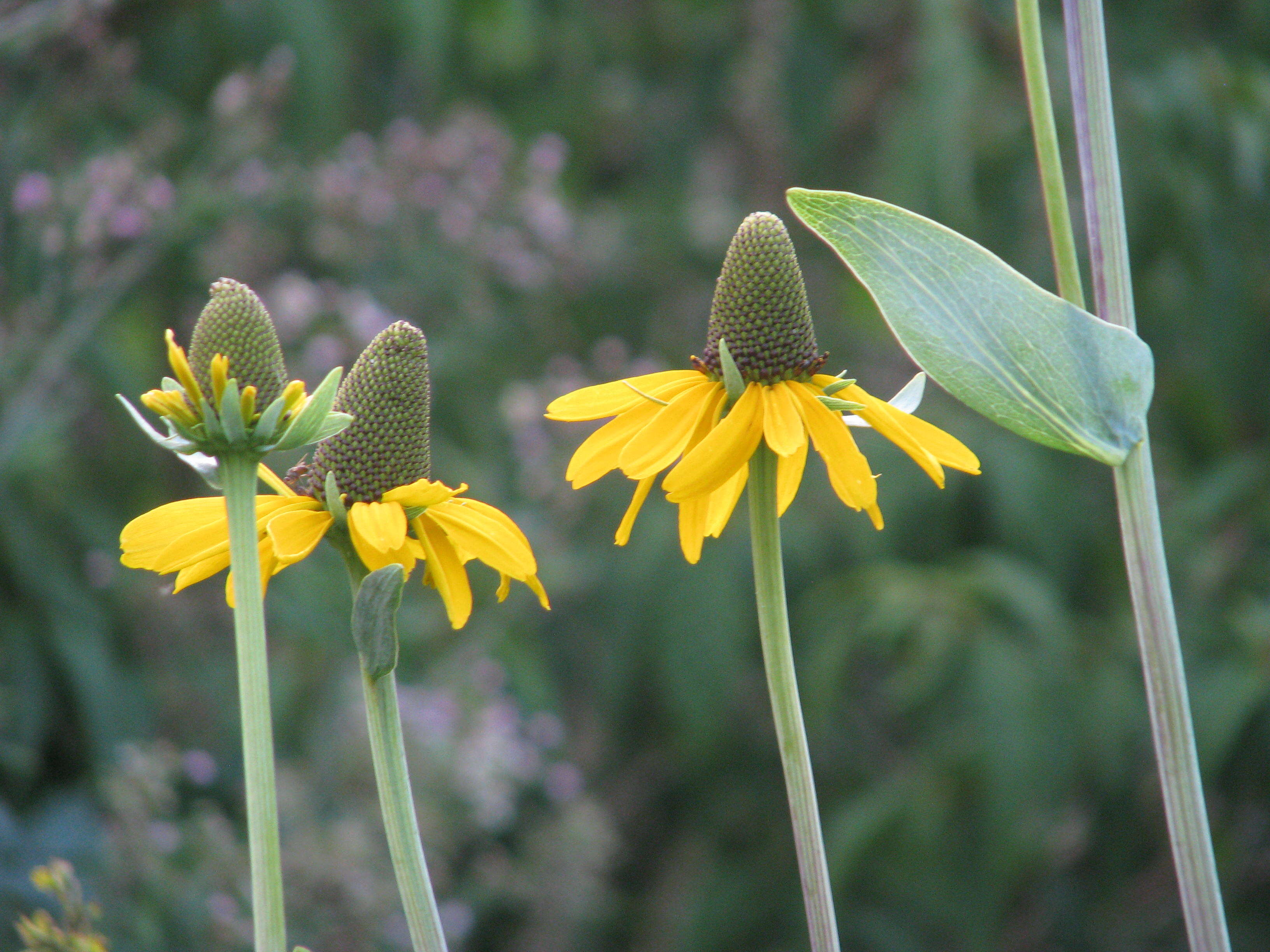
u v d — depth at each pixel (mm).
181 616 1969
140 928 1422
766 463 822
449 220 2314
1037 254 2719
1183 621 2441
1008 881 2449
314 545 814
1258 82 2605
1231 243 2520
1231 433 2645
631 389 834
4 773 1645
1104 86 833
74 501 1952
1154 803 2713
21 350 1695
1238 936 2572
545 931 2252
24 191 1687
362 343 2150
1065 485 2613
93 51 1787
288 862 1793
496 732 2180
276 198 2078
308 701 2314
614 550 2672
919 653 2430
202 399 787
